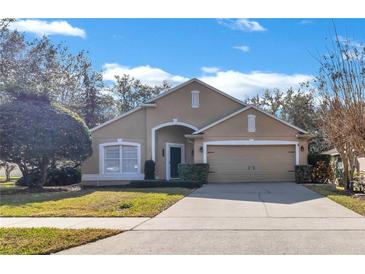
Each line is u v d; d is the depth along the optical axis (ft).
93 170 85.87
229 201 49.85
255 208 43.98
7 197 55.57
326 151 107.76
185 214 40.32
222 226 33.78
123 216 39.27
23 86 72.13
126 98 158.61
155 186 72.59
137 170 85.97
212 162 80.18
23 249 26.02
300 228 32.63
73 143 68.08
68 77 123.44
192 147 91.91
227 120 80.38
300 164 79.41
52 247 26.40
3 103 68.54
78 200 50.31
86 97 129.59
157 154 86.89
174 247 26.76
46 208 44.45
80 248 26.68
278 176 80.12
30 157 65.72
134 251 25.88
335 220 36.29
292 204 46.93
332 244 27.17
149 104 85.51
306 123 126.31
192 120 86.53
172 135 89.81
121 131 86.53
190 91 86.89
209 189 64.54
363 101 52.75
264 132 80.18
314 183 76.64
